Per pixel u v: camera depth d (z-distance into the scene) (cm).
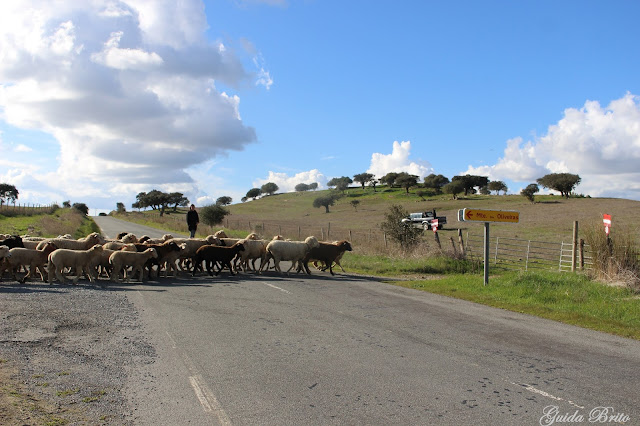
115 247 1529
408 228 2628
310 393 539
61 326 792
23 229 3409
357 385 568
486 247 1467
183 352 684
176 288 1279
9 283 1235
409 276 1877
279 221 6594
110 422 450
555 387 577
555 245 3316
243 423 458
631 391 570
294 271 1825
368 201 10444
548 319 1015
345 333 825
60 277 1263
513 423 471
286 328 849
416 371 626
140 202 11956
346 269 1995
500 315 1041
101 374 580
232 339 762
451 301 1222
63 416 454
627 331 898
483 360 684
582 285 1377
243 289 1291
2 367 574
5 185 10538
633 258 1458
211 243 1711
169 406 494
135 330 796
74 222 5291
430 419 475
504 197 10188
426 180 12288
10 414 442
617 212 6131
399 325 903
